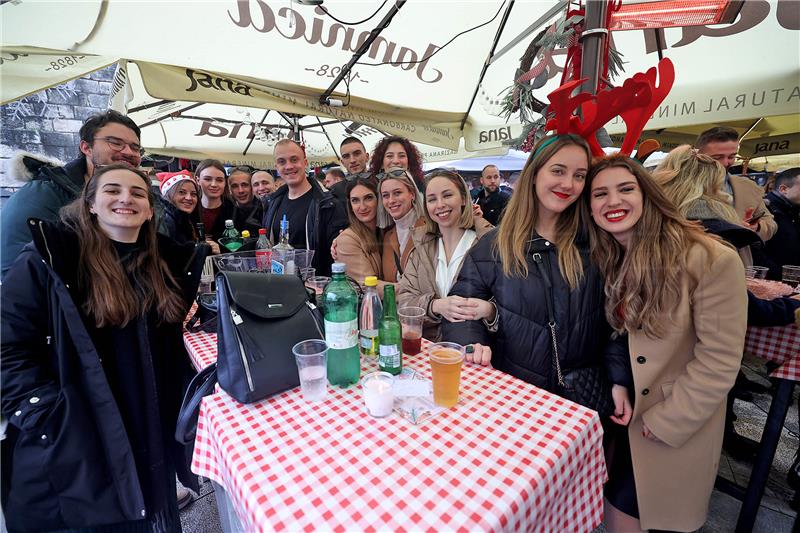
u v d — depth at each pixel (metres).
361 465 0.69
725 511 1.67
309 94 2.33
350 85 2.40
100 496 1.04
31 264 0.99
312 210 2.50
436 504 0.60
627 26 1.34
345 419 0.85
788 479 1.69
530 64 1.57
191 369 1.46
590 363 1.23
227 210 3.37
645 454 1.14
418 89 2.57
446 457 0.71
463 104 2.85
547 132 1.29
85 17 1.41
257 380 0.88
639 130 1.18
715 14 1.24
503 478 0.65
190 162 6.11
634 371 1.12
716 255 1.00
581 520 0.84
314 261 2.42
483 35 2.15
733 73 1.85
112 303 1.05
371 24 1.93
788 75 1.72
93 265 1.05
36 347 1.00
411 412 0.87
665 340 1.07
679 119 2.01
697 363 1.04
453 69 2.42
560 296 1.17
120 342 1.12
